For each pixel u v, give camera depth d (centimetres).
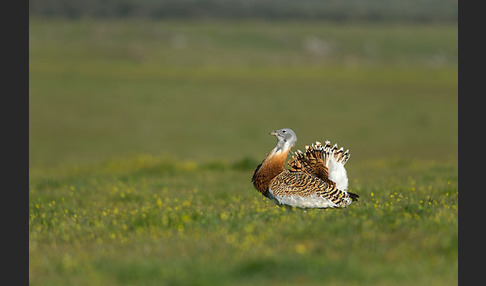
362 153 6075
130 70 12912
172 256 1476
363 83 11425
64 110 8500
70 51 15512
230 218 1831
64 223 1912
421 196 2198
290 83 11338
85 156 6078
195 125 7744
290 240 1551
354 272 1310
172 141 6888
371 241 1499
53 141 6788
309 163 2030
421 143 6569
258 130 7475
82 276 1365
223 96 9825
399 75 13000
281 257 1386
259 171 2052
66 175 3819
